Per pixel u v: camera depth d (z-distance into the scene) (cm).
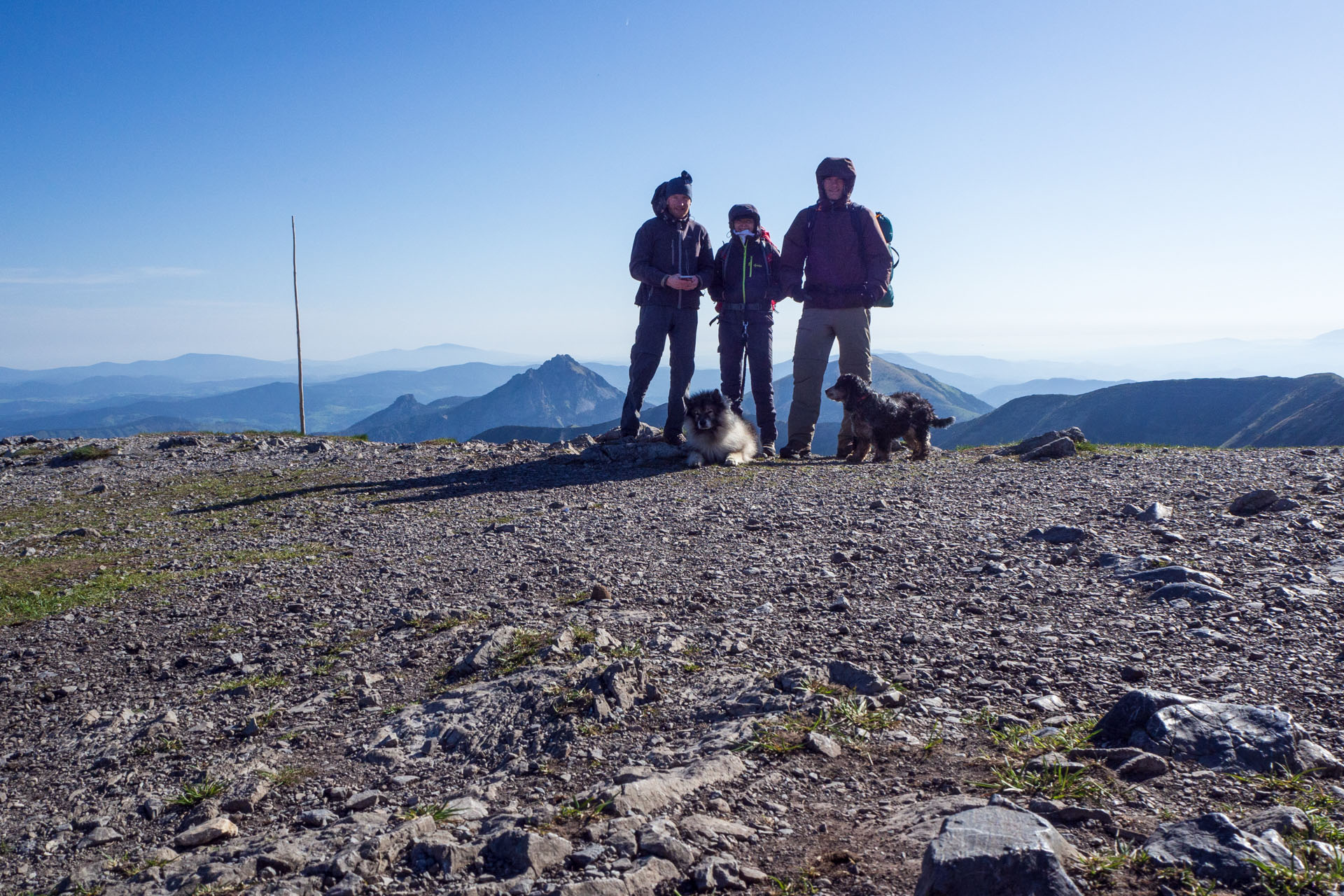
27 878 299
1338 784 266
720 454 1259
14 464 1738
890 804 283
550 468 1310
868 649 439
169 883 268
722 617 518
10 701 482
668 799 294
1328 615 423
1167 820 250
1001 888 206
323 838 291
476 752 365
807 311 1324
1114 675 378
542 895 235
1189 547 573
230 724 425
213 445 1825
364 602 623
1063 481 892
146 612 639
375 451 1652
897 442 1395
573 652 459
